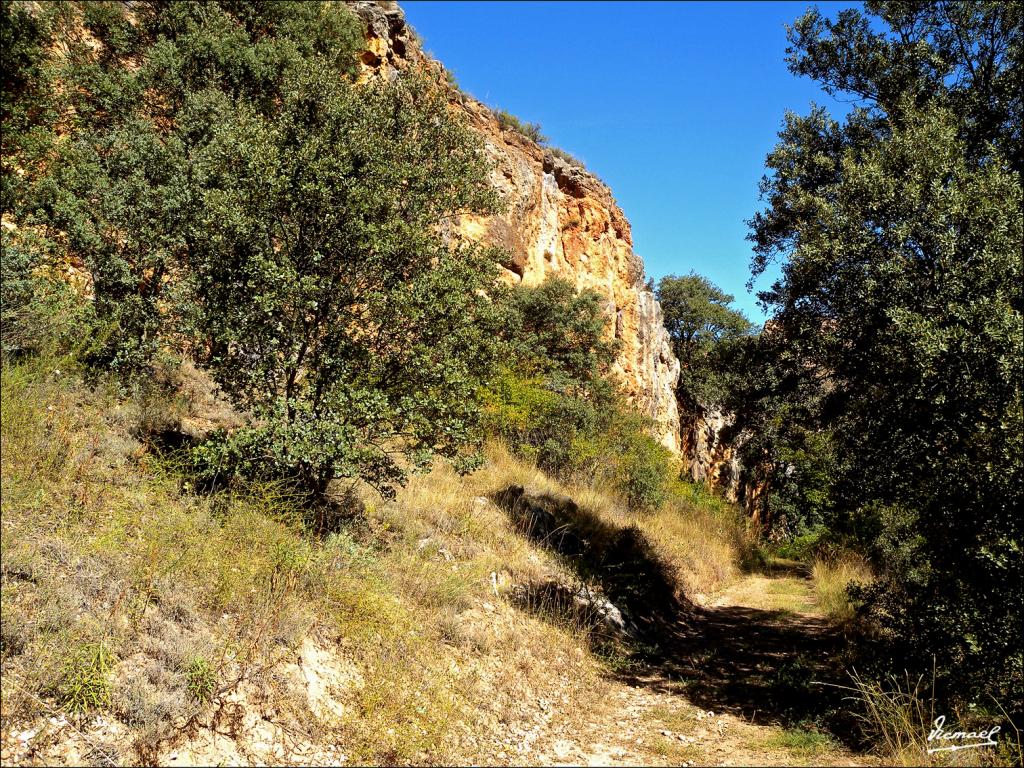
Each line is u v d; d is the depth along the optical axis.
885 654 6.85
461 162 8.08
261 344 6.47
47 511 4.74
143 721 3.68
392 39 22.47
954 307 5.60
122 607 4.25
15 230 8.02
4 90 9.98
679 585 13.80
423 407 7.01
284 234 6.66
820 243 7.12
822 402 8.91
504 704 5.88
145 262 8.33
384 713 4.76
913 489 6.53
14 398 5.43
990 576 5.37
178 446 7.00
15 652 3.62
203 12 15.40
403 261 7.12
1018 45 8.06
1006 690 5.23
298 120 7.09
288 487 6.36
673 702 6.89
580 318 24.50
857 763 5.09
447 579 7.14
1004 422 5.21
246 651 4.53
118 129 10.05
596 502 15.41
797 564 24.58
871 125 8.95
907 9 8.79
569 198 31.44
